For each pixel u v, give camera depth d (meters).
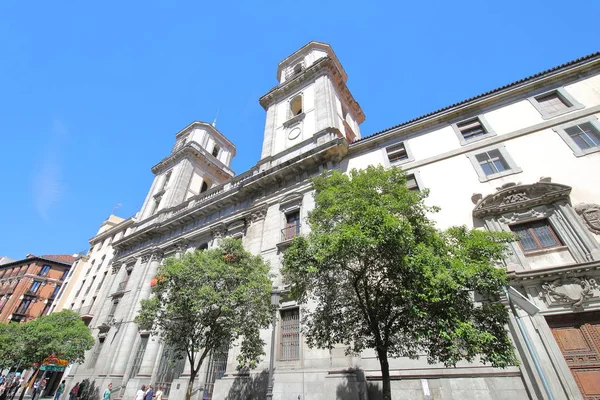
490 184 13.41
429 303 7.29
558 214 11.26
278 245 16.53
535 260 10.78
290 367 12.67
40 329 20.91
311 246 8.88
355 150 18.64
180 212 26.77
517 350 9.47
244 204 21.42
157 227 26.92
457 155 15.31
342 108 25.41
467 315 7.38
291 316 14.21
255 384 12.90
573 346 9.15
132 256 27.98
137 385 17.62
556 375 8.69
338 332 8.89
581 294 9.26
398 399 10.39
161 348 19.08
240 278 12.24
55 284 55.66
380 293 8.52
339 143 17.77
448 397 9.79
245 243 18.83
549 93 15.27
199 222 24.31
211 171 35.81
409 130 17.80
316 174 18.31
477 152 14.88
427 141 16.89
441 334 6.66
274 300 10.91
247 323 11.59
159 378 17.86
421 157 16.33
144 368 18.59
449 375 10.09
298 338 13.33
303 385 11.80
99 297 29.64
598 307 8.98
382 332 8.55
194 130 38.62
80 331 21.70
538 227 11.55
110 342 21.92
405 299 7.54
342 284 8.99
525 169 13.14
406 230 7.64
